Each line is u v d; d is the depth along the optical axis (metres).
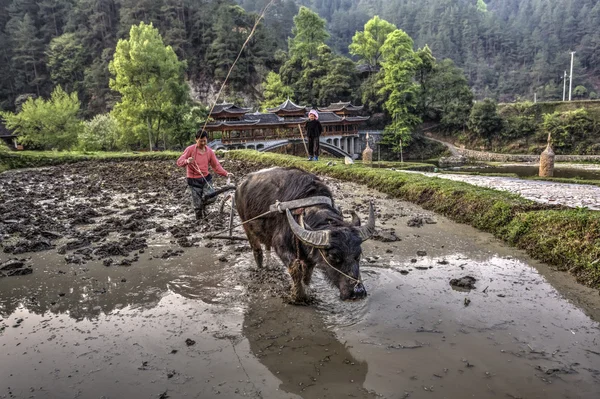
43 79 89.31
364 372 3.90
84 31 92.62
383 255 7.14
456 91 68.44
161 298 5.61
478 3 191.00
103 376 3.89
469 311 5.03
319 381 3.78
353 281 4.22
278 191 5.37
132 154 29.14
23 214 10.67
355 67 80.62
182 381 3.80
